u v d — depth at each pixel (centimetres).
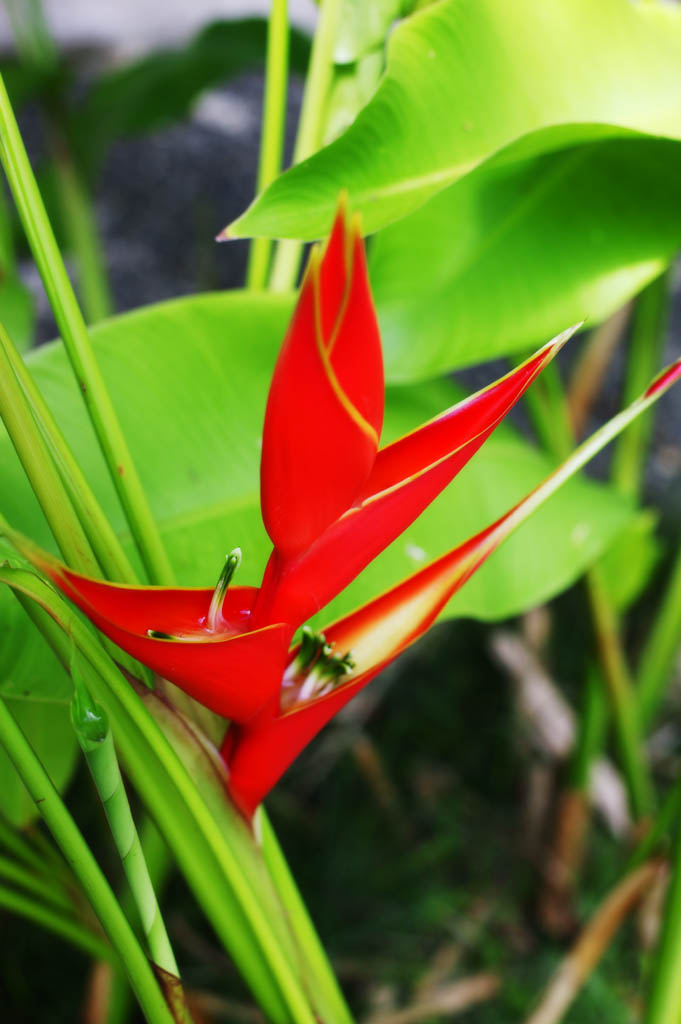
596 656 124
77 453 72
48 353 73
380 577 75
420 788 180
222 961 154
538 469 86
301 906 66
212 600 58
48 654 67
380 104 65
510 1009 151
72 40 286
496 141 68
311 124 77
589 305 74
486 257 76
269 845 65
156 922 58
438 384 86
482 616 79
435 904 164
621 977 149
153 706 61
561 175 75
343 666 60
